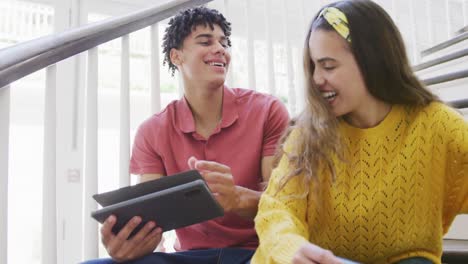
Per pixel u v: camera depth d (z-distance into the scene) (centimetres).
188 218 89
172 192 80
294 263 66
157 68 136
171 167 118
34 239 220
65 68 220
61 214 212
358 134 88
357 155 87
